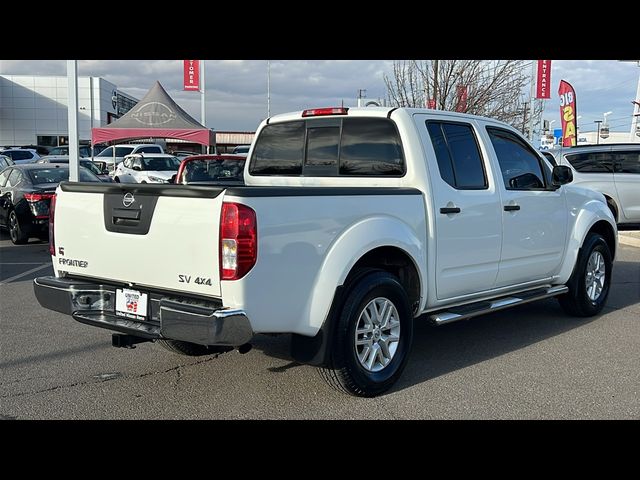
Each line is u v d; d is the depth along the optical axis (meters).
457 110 19.41
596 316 7.35
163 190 4.15
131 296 4.49
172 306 4.02
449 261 5.32
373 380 4.64
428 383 5.02
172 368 5.38
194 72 31.11
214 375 5.21
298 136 5.98
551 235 6.50
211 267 3.94
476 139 5.77
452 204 5.29
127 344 4.56
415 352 5.88
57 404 4.56
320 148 5.80
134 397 4.71
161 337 4.10
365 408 4.50
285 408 4.50
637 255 11.93
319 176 5.80
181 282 4.11
